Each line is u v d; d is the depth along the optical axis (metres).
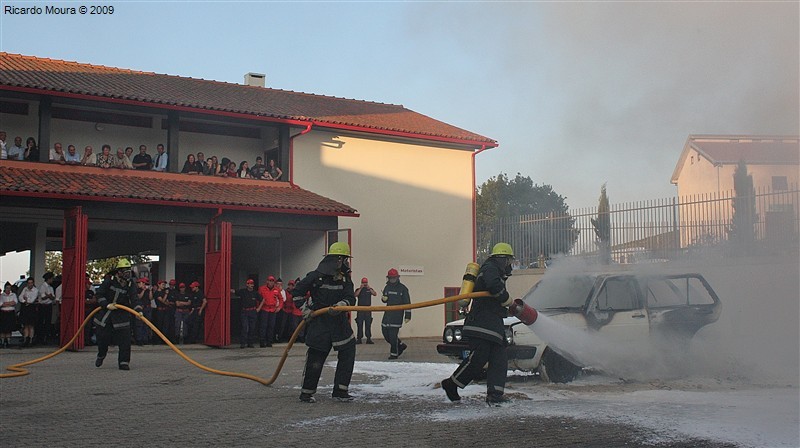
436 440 6.70
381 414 8.09
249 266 26.23
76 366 14.12
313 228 22.42
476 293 8.55
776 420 7.43
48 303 19.23
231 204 20.56
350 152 25.42
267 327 20.36
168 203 19.80
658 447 6.33
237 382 11.27
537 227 22.36
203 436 6.97
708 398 8.98
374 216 25.61
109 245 27.09
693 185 17.66
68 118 22.58
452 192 27.27
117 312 13.22
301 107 26.25
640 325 11.12
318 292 9.20
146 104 21.52
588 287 11.59
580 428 7.15
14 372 12.52
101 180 20.47
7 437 6.98
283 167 24.06
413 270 26.12
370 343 21.77
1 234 25.44
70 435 7.06
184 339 21.12
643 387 10.16
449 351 11.17
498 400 8.59
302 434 7.02
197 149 24.47
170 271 22.61
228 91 26.69
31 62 24.20
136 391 10.27
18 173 19.61
